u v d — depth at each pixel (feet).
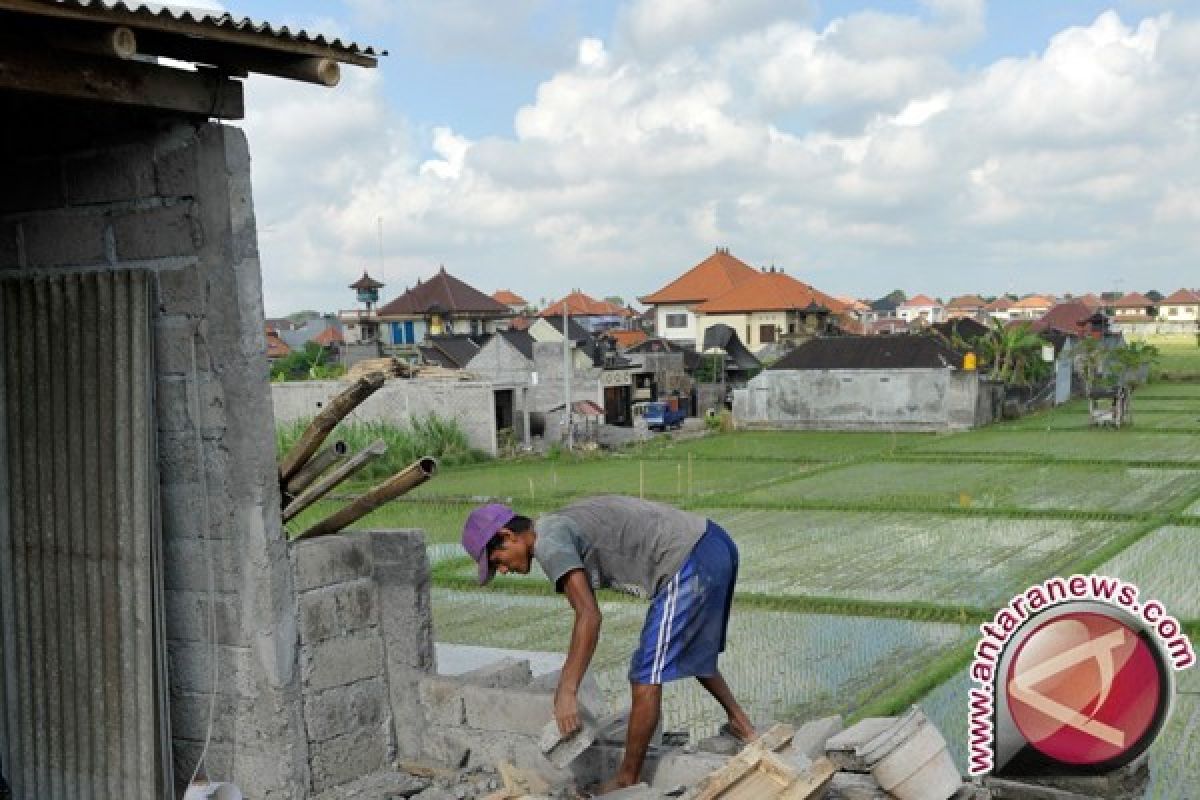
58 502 21.04
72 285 20.89
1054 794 20.42
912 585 53.06
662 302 289.33
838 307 280.31
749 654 41.83
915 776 17.78
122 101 18.44
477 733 22.24
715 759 18.51
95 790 20.76
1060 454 106.22
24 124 21.62
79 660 20.88
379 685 22.90
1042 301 496.23
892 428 140.97
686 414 168.96
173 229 20.43
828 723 21.04
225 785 19.84
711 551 17.62
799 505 79.30
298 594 21.17
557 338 205.57
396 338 248.11
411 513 81.41
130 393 20.39
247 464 20.39
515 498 87.51
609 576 17.76
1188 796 26.63
